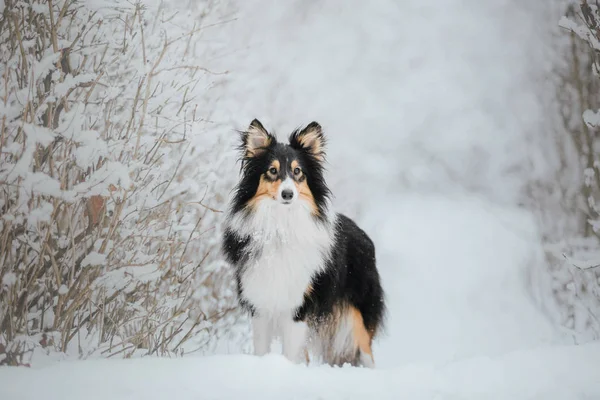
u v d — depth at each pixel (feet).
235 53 50.90
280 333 24.98
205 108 42.50
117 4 26.71
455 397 16.96
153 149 28.37
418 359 36.50
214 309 32.14
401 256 41.98
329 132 51.49
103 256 22.68
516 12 55.88
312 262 23.86
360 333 26.99
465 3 55.62
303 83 52.80
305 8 55.21
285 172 23.62
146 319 24.71
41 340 23.52
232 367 18.60
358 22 55.21
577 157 53.78
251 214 24.00
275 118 51.01
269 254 23.66
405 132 51.29
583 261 43.98
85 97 24.41
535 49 55.42
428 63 53.78
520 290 42.06
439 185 49.42
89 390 15.90
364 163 50.08
